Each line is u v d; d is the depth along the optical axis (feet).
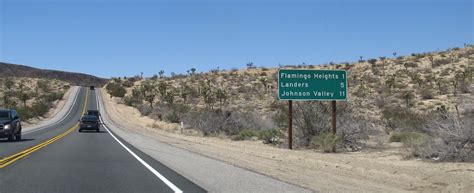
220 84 382.01
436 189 42.80
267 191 41.24
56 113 347.15
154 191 41.47
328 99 83.10
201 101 319.27
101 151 83.97
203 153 80.69
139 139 124.47
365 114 166.61
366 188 43.24
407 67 308.60
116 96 456.04
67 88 569.23
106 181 47.14
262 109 233.76
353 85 276.21
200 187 43.68
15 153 77.71
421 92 208.74
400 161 60.29
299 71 82.74
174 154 78.69
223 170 56.39
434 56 326.65
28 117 271.49
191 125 172.45
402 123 106.42
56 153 78.28
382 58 361.30
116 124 248.11
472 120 58.59
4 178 48.32
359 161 61.00
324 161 63.62
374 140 89.51
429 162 57.06
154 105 343.26
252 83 362.74
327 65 378.94
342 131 82.12
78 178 48.96
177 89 400.47
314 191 41.09
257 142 104.83
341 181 47.73
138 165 61.77
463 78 208.03
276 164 63.46
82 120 170.60
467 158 55.67
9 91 504.02
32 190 41.24
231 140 115.85
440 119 67.05
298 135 88.79
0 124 108.47
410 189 43.50
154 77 566.36
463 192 40.42
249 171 55.36
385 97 210.79
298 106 89.81
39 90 545.85
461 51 321.11
